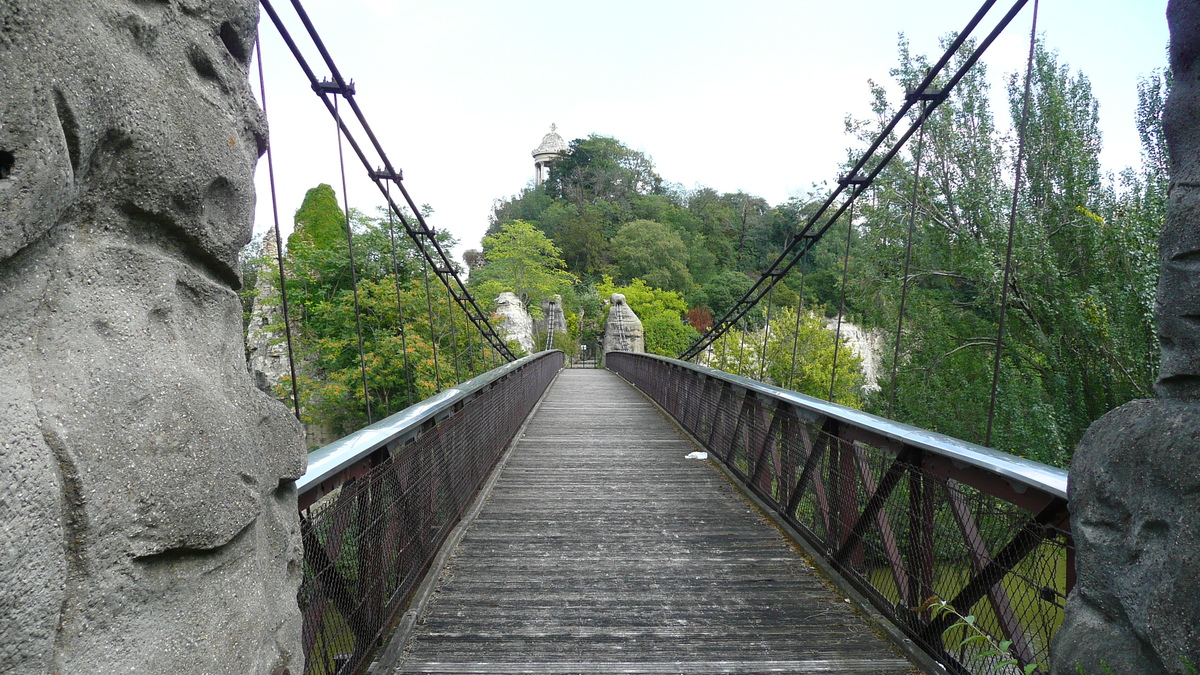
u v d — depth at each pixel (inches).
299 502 60.0
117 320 30.4
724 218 2225.6
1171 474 38.9
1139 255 370.9
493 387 209.8
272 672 39.4
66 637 25.6
